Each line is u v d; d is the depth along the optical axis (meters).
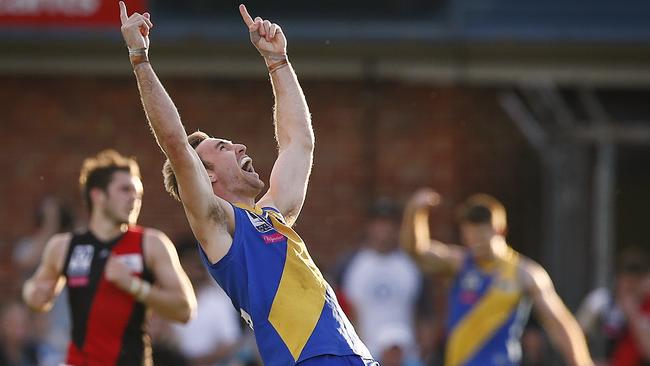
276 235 20.92
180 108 45.56
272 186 22.48
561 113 41.34
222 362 37.22
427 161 45.88
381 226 39.94
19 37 43.44
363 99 45.81
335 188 45.69
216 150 21.45
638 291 39.41
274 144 45.84
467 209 37.50
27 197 45.62
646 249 48.56
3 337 37.97
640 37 44.19
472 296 37.19
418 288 40.06
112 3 43.62
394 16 44.09
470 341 37.03
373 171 45.81
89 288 27.52
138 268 27.66
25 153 45.69
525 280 36.88
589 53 45.06
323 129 45.75
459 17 44.03
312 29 43.84
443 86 45.94
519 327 37.28
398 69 45.66
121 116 45.88
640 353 39.34
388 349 38.47
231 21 43.75
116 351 27.38
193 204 20.16
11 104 45.72
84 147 45.84
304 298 20.53
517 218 46.06
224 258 20.42
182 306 27.62
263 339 20.44
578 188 41.16
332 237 45.62
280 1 44.00
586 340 40.38
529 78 44.97
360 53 44.91
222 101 45.78
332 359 20.17
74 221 40.47
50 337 38.19
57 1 43.56
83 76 45.88
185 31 43.50
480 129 45.97
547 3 44.19
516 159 45.97
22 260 41.25
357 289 39.59
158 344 35.56
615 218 48.62
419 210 37.84
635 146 44.81
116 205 27.97
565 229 41.22
